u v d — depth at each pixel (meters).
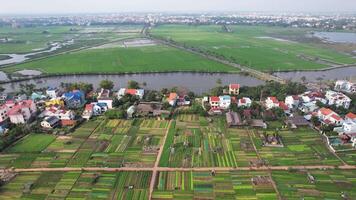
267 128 135.88
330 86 198.75
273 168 105.06
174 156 112.94
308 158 111.19
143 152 115.94
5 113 143.25
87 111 149.38
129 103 163.25
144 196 91.06
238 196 91.12
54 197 91.00
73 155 113.81
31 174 102.12
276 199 89.62
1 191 93.56
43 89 194.75
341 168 104.69
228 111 153.62
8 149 118.06
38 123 138.75
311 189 93.88
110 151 116.69
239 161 109.50
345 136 123.69
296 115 147.50
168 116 147.50
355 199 89.19
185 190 93.81
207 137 128.00
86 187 95.31
